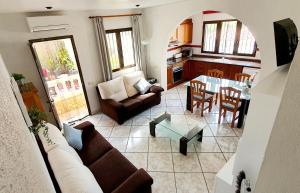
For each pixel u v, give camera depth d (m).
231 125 4.10
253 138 0.95
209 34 6.46
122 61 5.39
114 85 4.83
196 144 3.64
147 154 3.47
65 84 4.98
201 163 3.20
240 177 1.05
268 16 3.04
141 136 3.99
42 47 4.53
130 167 2.61
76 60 4.39
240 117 3.96
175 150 3.53
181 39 6.71
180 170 3.09
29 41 3.56
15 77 3.31
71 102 5.02
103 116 4.92
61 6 3.30
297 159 0.41
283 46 0.85
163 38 5.24
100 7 4.02
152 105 5.07
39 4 2.80
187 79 7.06
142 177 2.21
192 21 6.66
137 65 5.66
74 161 2.17
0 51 3.42
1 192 0.25
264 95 0.83
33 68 3.84
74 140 2.98
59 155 2.15
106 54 4.76
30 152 0.74
